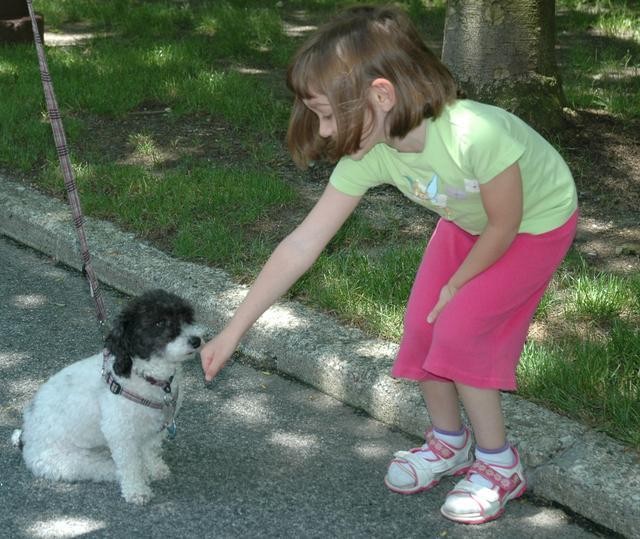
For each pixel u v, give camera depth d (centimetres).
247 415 280
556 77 411
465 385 240
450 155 221
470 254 229
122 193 372
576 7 697
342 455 266
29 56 551
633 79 496
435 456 254
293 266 236
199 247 335
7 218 369
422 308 246
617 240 340
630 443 252
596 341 286
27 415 261
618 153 392
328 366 285
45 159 407
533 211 230
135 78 499
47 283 340
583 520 246
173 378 252
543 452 252
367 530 245
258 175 379
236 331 236
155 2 715
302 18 684
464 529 245
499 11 394
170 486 256
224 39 598
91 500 252
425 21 656
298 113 224
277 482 258
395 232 347
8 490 255
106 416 247
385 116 217
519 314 238
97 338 311
